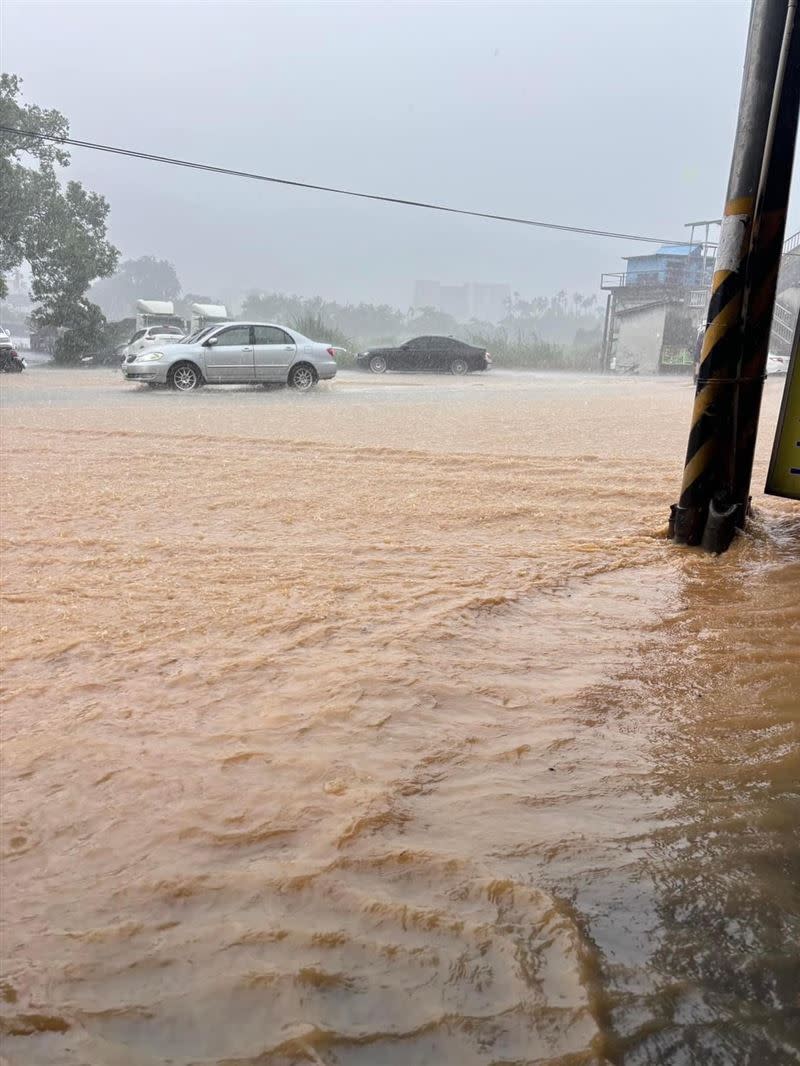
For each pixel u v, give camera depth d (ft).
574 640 11.23
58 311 126.93
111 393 60.64
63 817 7.13
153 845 6.69
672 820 6.93
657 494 21.12
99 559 15.43
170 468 25.29
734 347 15.52
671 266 174.09
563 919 5.64
